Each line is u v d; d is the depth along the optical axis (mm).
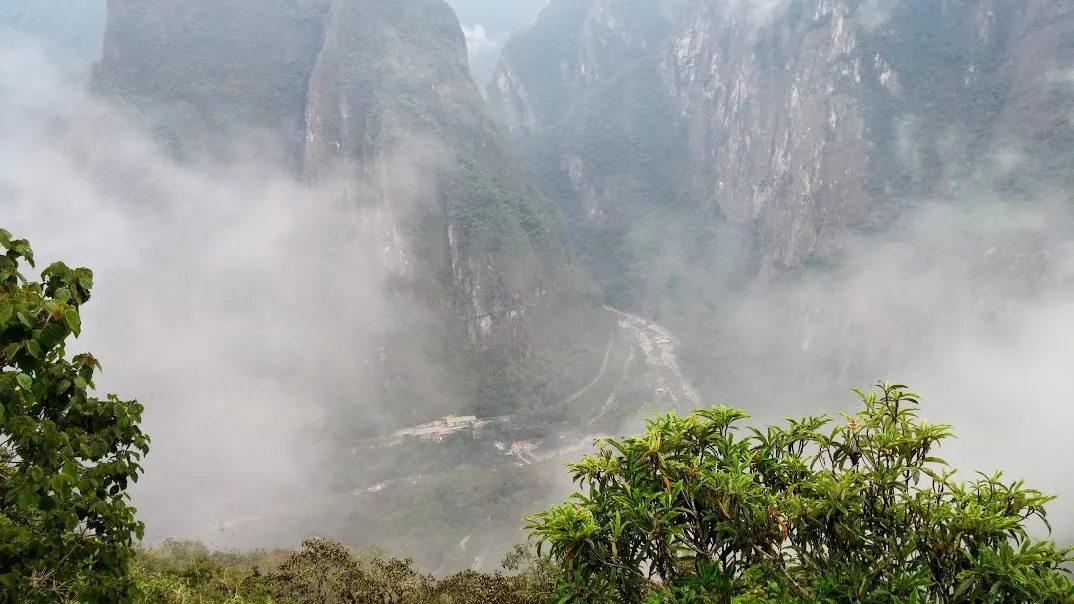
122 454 4961
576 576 5535
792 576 5344
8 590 4539
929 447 5492
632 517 5504
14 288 4191
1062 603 4465
